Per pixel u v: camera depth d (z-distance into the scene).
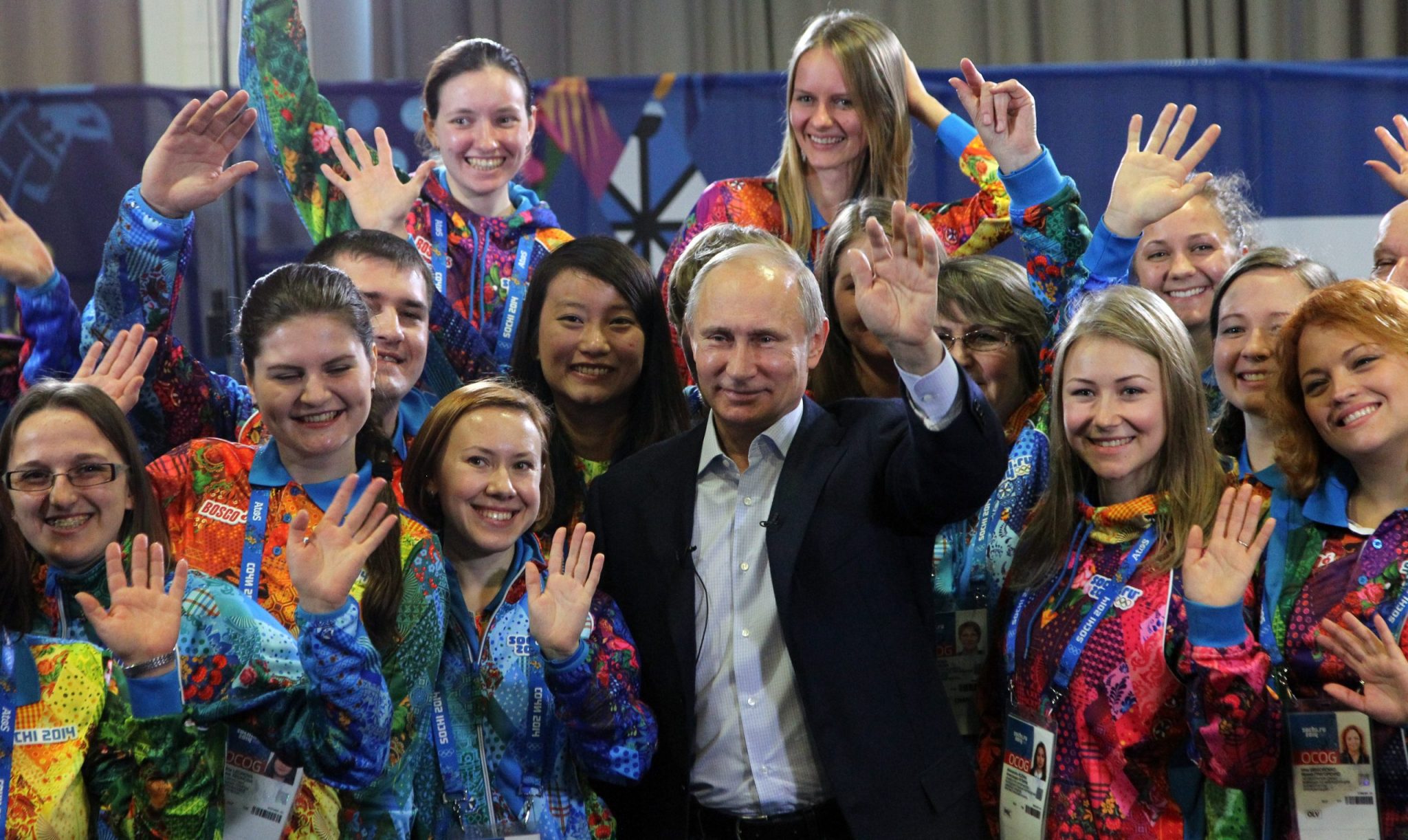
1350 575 2.59
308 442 2.58
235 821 2.38
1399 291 2.64
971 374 3.24
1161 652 2.57
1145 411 2.69
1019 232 3.36
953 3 6.31
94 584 2.52
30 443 2.47
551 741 2.66
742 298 2.67
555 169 4.46
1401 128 3.59
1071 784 2.62
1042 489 3.11
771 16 6.36
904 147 3.80
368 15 6.36
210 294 4.38
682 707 2.69
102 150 4.39
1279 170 4.39
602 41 6.38
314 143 3.71
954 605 3.03
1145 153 3.24
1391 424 2.56
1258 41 6.21
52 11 6.29
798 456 2.76
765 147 4.44
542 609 2.53
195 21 6.34
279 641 2.41
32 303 3.22
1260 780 2.49
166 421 3.13
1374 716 2.43
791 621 2.63
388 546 2.57
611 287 3.22
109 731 2.38
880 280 2.48
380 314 3.02
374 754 2.35
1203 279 3.57
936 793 2.59
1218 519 2.55
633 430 3.29
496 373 3.41
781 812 2.67
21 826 2.31
